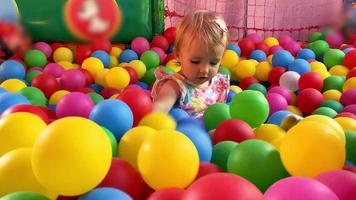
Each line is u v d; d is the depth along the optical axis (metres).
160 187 0.85
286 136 0.93
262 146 0.94
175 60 2.50
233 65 2.60
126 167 0.88
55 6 3.03
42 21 3.02
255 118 1.37
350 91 1.81
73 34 3.04
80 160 0.75
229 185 0.64
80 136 0.77
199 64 1.59
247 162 0.91
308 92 1.84
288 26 3.92
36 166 0.76
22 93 1.78
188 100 1.71
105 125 1.19
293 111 1.80
